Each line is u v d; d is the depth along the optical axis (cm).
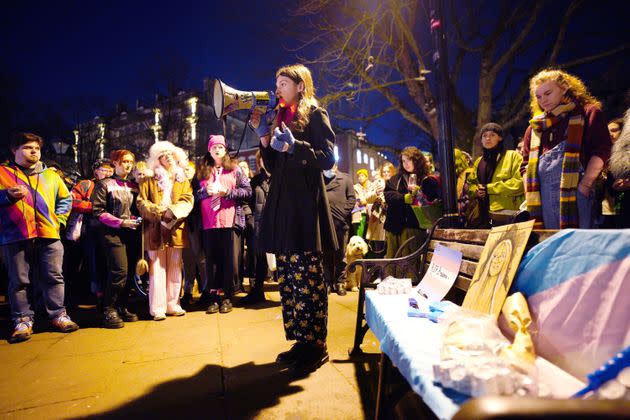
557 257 129
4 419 199
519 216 262
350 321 374
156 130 4347
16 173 360
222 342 319
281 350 293
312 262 245
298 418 186
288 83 247
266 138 262
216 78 247
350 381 228
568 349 112
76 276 597
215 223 432
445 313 157
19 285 355
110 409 206
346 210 527
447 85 334
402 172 434
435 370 99
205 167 447
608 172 259
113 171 425
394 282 250
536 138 258
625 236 105
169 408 203
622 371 78
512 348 111
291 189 243
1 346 332
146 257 421
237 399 210
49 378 254
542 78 242
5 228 352
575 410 52
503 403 53
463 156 416
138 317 431
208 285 441
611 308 102
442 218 275
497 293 151
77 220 504
